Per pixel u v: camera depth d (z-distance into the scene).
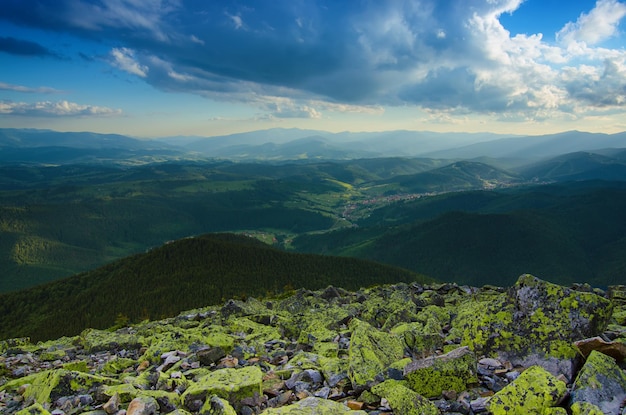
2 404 13.42
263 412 9.65
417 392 11.24
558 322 13.41
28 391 13.85
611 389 9.30
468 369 11.58
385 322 21.94
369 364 12.68
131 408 10.51
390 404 10.10
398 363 12.84
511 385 9.80
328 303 34.06
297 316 25.69
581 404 8.55
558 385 9.34
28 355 23.20
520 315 14.25
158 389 12.91
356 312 26.31
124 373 16.17
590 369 9.84
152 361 17.86
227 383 11.41
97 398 12.03
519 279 15.23
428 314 23.16
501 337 14.09
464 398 10.70
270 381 12.87
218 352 16.50
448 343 16.80
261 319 26.95
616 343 11.51
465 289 37.84
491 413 9.59
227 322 27.28
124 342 23.03
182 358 16.89
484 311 15.12
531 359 13.05
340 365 13.72
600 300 13.65
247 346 18.48
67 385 12.81
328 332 20.08
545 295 14.26
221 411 9.67
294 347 19.41
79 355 22.86
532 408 9.11
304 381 12.88
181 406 11.11
